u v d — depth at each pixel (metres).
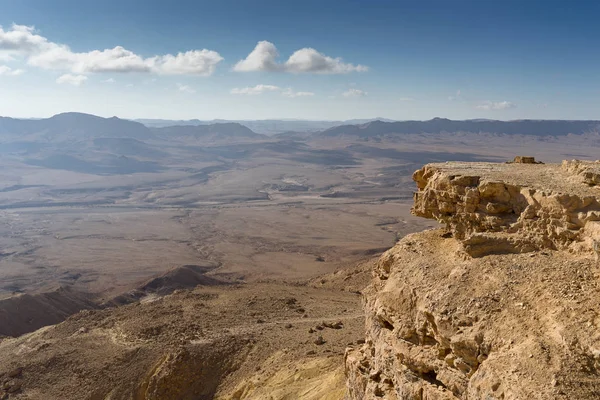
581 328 13.60
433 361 17.20
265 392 37.59
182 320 56.41
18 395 45.47
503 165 26.02
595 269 15.54
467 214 21.19
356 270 86.88
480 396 13.58
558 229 17.58
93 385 45.62
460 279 17.91
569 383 12.33
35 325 77.19
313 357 42.50
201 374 45.75
